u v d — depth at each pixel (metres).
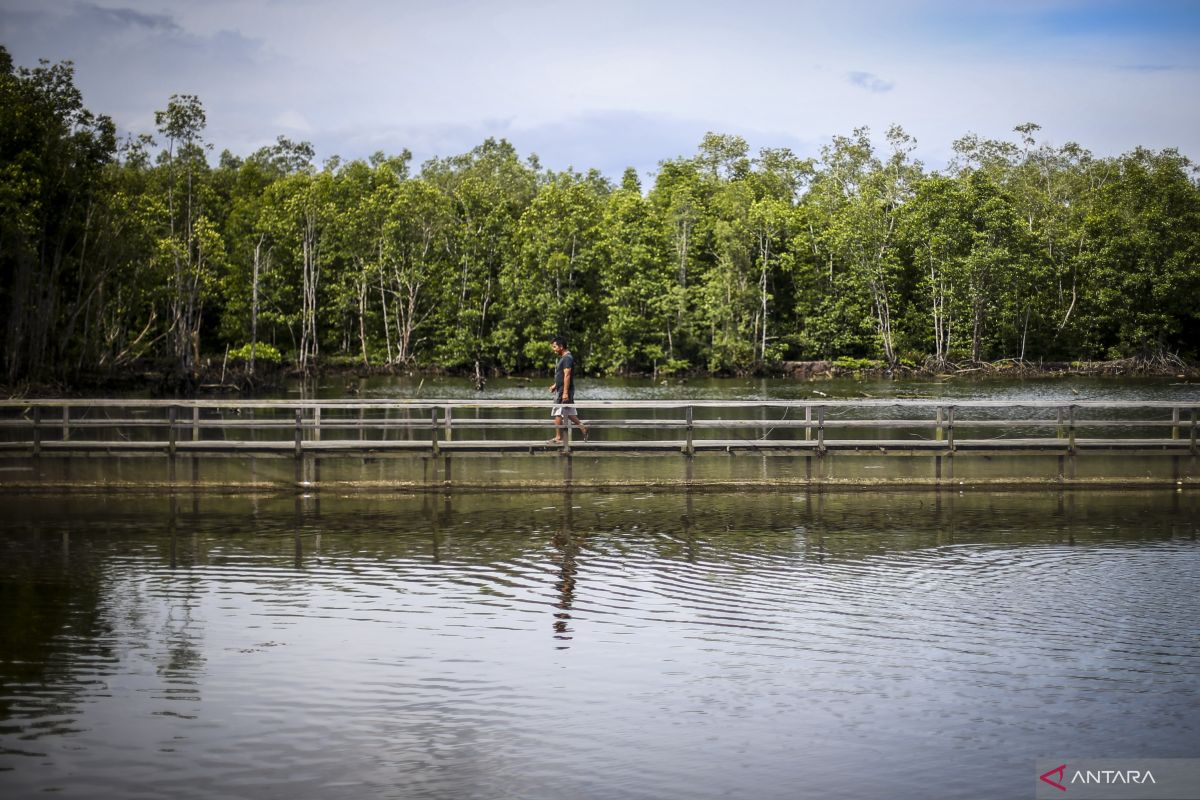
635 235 89.69
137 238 63.62
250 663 11.66
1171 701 10.75
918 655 12.09
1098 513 20.80
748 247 91.75
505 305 92.56
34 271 55.81
